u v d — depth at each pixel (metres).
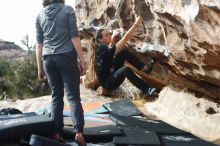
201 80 6.33
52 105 4.88
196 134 6.05
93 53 6.99
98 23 8.31
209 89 6.48
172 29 5.41
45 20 4.79
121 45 6.24
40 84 15.77
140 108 7.57
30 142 4.59
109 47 6.28
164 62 6.74
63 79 4.74
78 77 4.79
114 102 7.23
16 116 5.66
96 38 6.58
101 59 6.34
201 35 4.68
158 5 5.31
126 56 6.54
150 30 6.45
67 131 5.20
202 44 4.82
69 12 4.73
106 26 7.89
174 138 5.41
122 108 7.04
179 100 6.82
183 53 5.57
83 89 8.68
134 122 6.07
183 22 4.91
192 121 6.34
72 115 4.76
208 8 4.23
